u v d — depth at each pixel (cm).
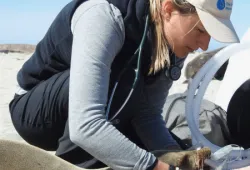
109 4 180
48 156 177
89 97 171
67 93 193
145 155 170
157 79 197
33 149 177
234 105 227
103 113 172
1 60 801
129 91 192
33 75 204
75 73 173
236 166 193
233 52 198
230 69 263
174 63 194
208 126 223
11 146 176
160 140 204
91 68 172
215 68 197
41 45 202
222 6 174
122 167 170
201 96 199
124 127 207
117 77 188
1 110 382
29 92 203
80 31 176
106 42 174
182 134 229
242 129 224
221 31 172
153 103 206
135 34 182
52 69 200
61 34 191
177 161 173
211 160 182
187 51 181
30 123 203
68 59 194
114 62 187
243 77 255
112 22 177
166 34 180
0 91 486
